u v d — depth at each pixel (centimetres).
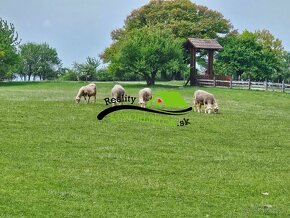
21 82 8131
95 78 9762
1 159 1978
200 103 3569
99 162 2016
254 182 1816
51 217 1385
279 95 5569
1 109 3250
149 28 8319
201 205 1540
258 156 2255
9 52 8950
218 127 2945
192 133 2733
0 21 9275
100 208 1473
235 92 5859
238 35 10850
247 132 2841
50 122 2844
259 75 10256
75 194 1584
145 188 1684
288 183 1819
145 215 1432
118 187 1684
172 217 1427
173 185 1734
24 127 2669
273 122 3272
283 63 12000
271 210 1509
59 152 2152
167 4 10544
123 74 7888
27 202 1488
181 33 9988
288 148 2467
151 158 2123
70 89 6275
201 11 10688
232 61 9875
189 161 2103
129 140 2467
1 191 1573
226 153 2291
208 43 7312
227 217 1441
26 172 1806
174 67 7331
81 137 2481
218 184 1772
